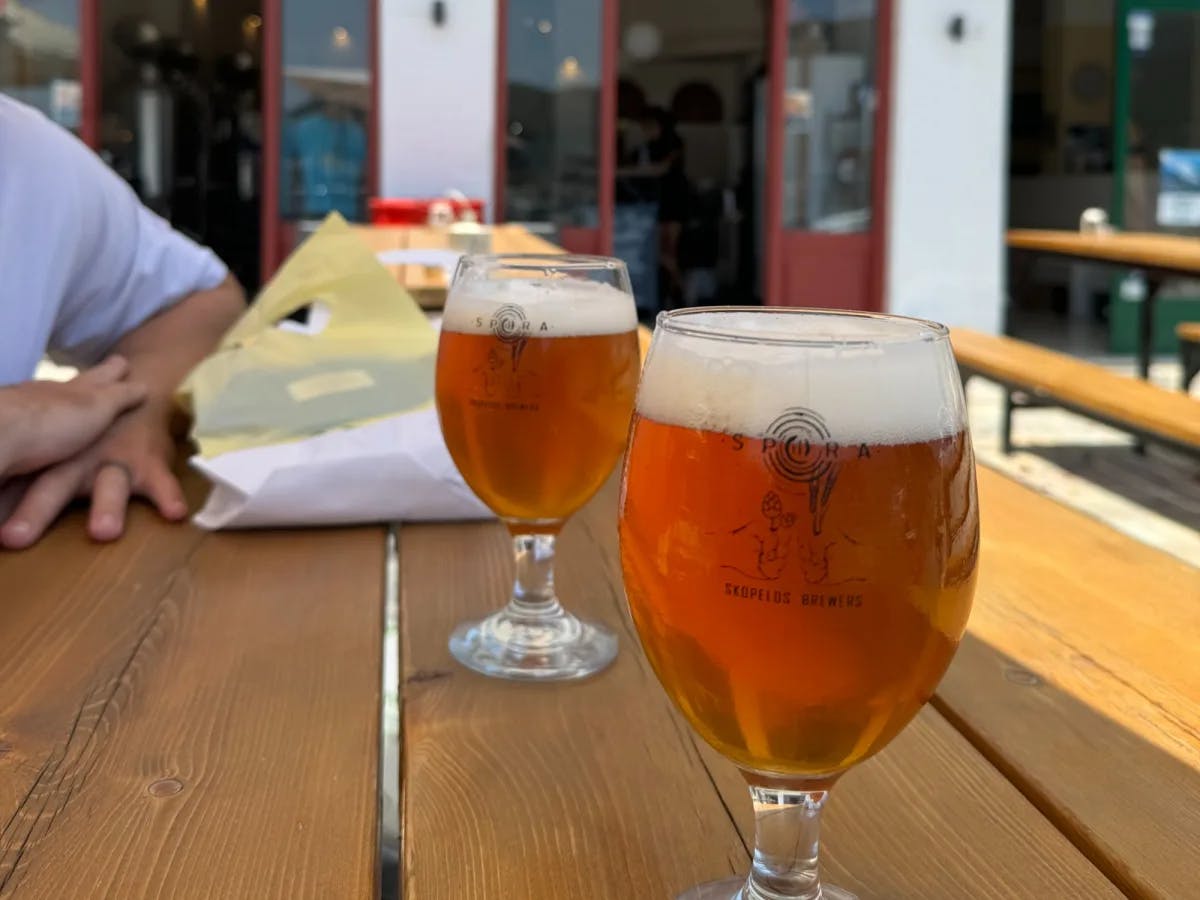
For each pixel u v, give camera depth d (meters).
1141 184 8.77
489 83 7.36
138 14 8.20
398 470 1.01
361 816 0.56
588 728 0.67
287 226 7.31
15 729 0.64
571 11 7.46
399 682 0.72
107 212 1.38
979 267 7.73
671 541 0.47
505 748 0.64
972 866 0.54
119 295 1.40
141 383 1.18
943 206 7.65
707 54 9.69
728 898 0.50
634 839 0.56
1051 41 10.64
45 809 0.56
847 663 0.45
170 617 0.81
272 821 0.55
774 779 0.50
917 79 7.50
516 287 0.75
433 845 0.55
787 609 0.45
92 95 7.21
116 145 8.22
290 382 1.05
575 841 0.55
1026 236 6.12
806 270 7.73
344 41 7.21
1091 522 1.08
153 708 0.67
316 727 0.65
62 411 1.02
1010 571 0.94
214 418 1.03
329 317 1.16
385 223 6.08
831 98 7.60
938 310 7.75
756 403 0.46
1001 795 0.60
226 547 0.97
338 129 7.28
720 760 0.63
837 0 7.50
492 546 0.98
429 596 0.87
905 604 0.46
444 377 0.77
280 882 0.50
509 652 0.75
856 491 0.45
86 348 1.41
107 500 1.02
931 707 0.71
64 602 0.83
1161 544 3.71
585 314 0.74
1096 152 10.50
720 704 0.47
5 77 7.15
